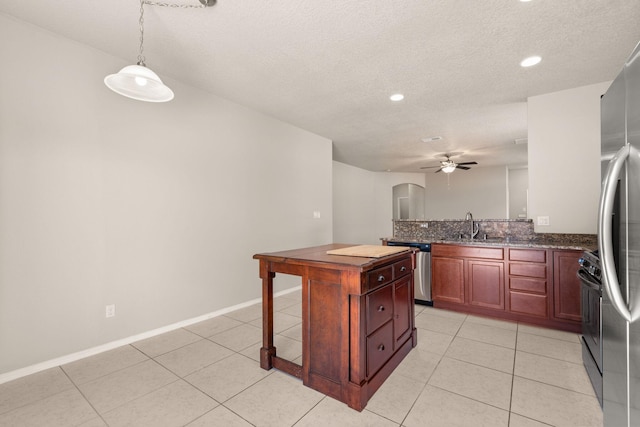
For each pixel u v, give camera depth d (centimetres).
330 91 329
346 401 173
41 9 199
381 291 198
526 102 358
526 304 302
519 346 250
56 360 222
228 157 348
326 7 196
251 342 262
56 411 169
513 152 638
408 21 211
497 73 287
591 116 310
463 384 193
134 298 266
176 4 193
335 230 732
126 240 262
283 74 289
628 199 101
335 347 181
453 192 870
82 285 236
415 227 430
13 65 207
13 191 206
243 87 317
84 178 238
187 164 308
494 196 815
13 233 206
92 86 243
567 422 156
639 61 93
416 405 172
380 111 388
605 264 102
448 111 390
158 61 264
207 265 324
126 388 192
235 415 165
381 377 193
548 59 261
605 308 121
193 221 312
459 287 340
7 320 203
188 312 306
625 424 103
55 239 223
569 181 318
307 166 470
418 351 241
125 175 262
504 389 187
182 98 305
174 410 169
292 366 205
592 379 187
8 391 189
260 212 387
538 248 295
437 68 278
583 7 196
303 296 194
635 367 96
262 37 229
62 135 228
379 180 883
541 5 194
